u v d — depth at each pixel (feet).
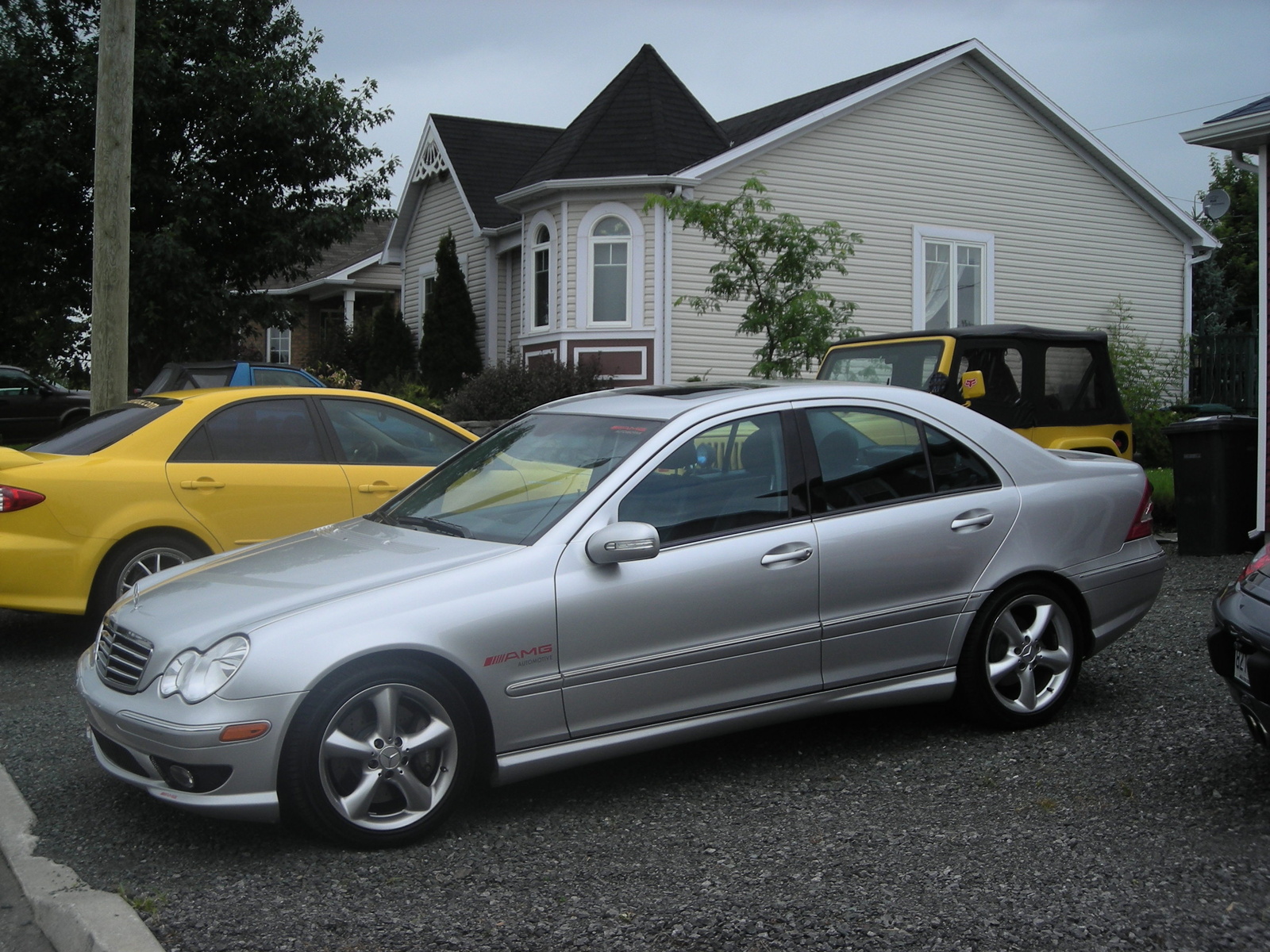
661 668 14.67
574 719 14.26
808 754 16.61
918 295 66.85
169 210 62.34
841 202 64.44
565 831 13.91
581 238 61.46
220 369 47.60
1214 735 16.63
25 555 21.99
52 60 62.39
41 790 15.61
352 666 13.12
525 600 13.93
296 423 25.30
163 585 15.28
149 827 14.21
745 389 16.85
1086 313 72.43
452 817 14.40
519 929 11.30
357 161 67.21
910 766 15.94
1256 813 13.70
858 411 16.75
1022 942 10.75
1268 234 33.58
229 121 62.64
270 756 12.77
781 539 15.44
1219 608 14.15
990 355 31.17
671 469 15.34
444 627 13.50
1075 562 17.46
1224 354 70.69
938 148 67.26
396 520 16.78
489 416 58.03
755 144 61.16
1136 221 74.02
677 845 13.37
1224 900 11.50
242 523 24.07
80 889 12.38
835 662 15.83
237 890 12.34
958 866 12.50
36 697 20.45
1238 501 33.17
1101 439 32.53
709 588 14.89
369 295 102.68
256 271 66.54
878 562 16.01
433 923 11.46
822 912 11.49
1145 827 13.44
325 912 11.76
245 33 65.57
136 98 60.34
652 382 60.59
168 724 12.78
